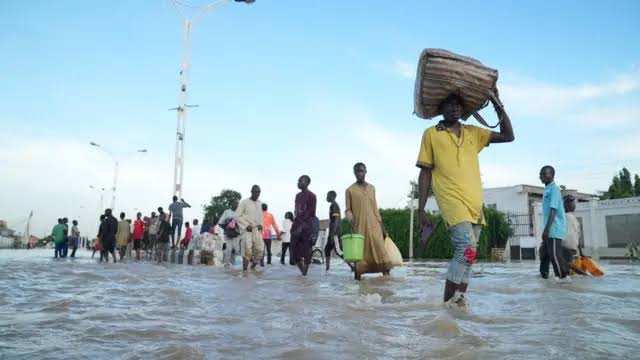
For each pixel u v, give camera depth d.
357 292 5.26
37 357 2.36
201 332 2.95
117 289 5.43
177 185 22.92
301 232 9.04
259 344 2.62
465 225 4.19
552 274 9.23
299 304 4.12
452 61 4.19
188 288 5.69
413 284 6.41
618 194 39.69
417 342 2.65
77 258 20.41
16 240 69.50
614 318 3.39
